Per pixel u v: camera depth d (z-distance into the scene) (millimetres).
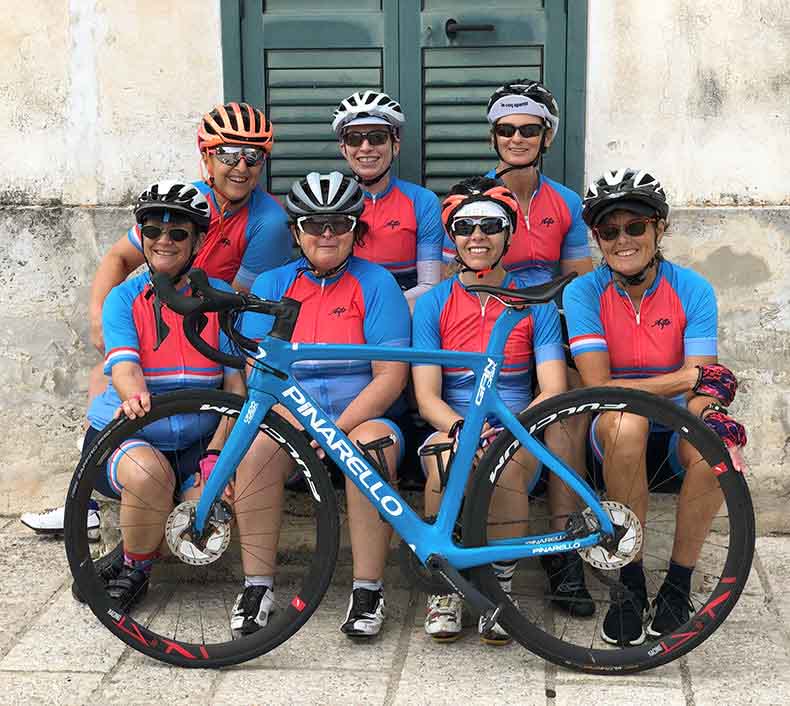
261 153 3615
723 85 3863
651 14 3850
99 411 3416
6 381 4176
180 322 3316
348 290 3336
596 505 2963
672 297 3289
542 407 2969
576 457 3252
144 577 3455
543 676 3018
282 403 2963
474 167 4090
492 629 3150
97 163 4070
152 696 2936
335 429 2984
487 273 3291
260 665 3100
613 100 3914
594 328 3264
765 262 3900
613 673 3008
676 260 3930
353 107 3689
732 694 2902
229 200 3678
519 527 3178
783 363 3938
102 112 4039
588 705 2867
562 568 3361
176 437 3330
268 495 3205
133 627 3070
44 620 3375
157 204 3174
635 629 3139
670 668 3051
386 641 3229
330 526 3035
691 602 3291
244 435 2971
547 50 3945
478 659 3115
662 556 3633
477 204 3182
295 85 4059
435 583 3012
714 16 3824
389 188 3842
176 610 3449
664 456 3326
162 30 3996
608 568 3010
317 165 4125
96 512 3988
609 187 3119
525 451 3129
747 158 3896
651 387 3178
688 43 3852
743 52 3838
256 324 3307
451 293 3332
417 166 4105
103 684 3002
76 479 3008
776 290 3910
